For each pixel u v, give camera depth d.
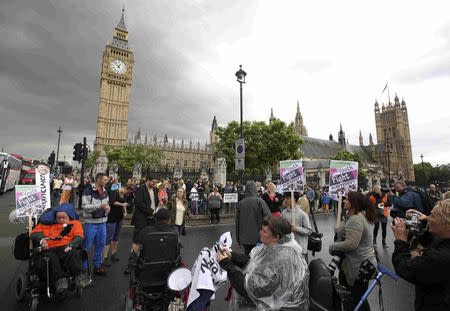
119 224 8.58
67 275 5.62
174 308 4.36
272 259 2.90
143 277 4.56
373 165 105.31
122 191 8.33
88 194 7.02
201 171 34.50
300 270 2.89
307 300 2.89
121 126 109.19
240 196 17.27
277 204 8.38
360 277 4.13
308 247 6.13
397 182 8.92
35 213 6.56
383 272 3.89
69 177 14.46
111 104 108.44
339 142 113.50
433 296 2.57
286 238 3.09
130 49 116.50
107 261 8.00
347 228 4.50
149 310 4.53
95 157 85.69
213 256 3.78
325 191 26.11
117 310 5.35
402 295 6.47
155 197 9.20
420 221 3.84
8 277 6.93
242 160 15.41
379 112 122.69
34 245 5.80
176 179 25.64
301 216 6.28
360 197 4.77
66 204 6.31
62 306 5.50
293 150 51.97
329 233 14.34
